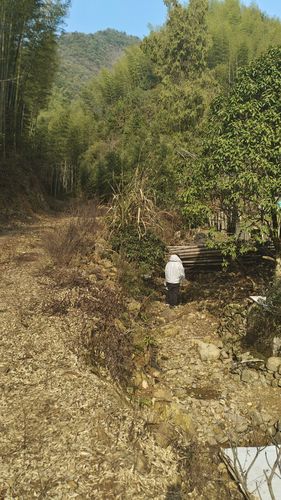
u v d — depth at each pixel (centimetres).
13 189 1781
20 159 2023
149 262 991
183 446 454
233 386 608
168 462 415
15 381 484
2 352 543
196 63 2206
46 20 1881
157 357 684
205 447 473
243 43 2739
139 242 1005
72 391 475
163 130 2052
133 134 2517
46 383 486
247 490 394
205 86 2131
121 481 368
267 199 653
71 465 376
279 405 565
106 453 395
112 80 3650
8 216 1561
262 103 676
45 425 419
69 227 1077
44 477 361
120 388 531
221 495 398
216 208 768
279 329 664
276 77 680
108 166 2395
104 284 828
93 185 2459
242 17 3472
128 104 3200
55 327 617
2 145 1881
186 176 803
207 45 2248
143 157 1911
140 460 394
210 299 922
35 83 2022
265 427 513
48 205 2083
